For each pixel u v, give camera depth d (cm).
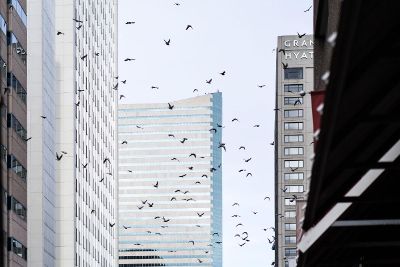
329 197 1591
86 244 15500
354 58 1091
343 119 1236
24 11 10838
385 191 1755
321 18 3127
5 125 9644
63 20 14638
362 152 1521
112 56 19812
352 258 2258
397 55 1102
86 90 15975
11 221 9794
